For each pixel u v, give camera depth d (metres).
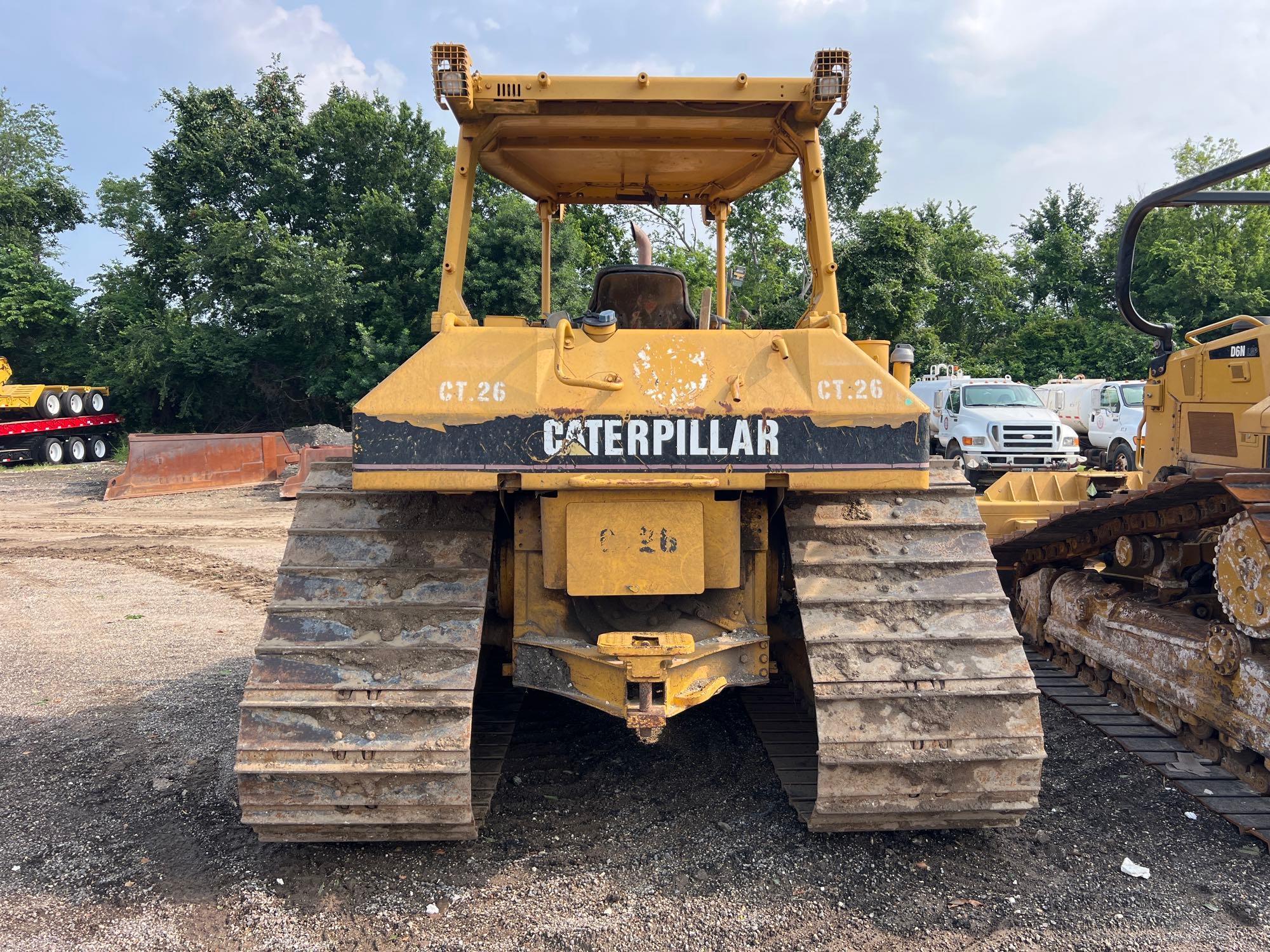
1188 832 3.85
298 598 3.50
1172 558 5.31
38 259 37.66
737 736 4.80
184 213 31.44
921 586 3.57
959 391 19.48
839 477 3.32
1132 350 36.41
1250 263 36.44
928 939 3.04
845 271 25.09
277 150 31.64
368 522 3.75
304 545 3.67
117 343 31.97
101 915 3.20
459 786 3.19
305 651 3.34
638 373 3.36
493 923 3.14
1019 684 3.34
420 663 3.31
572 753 4.63
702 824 3.85
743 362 3.41
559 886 3.37
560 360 3.32
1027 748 3.28
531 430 3.29
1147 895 3.32
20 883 3.42
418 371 3.34
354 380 28.42
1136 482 8.59
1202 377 6.50
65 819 3.97
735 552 3.54
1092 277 44.44
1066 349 38.56
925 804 3.35
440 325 3.78
